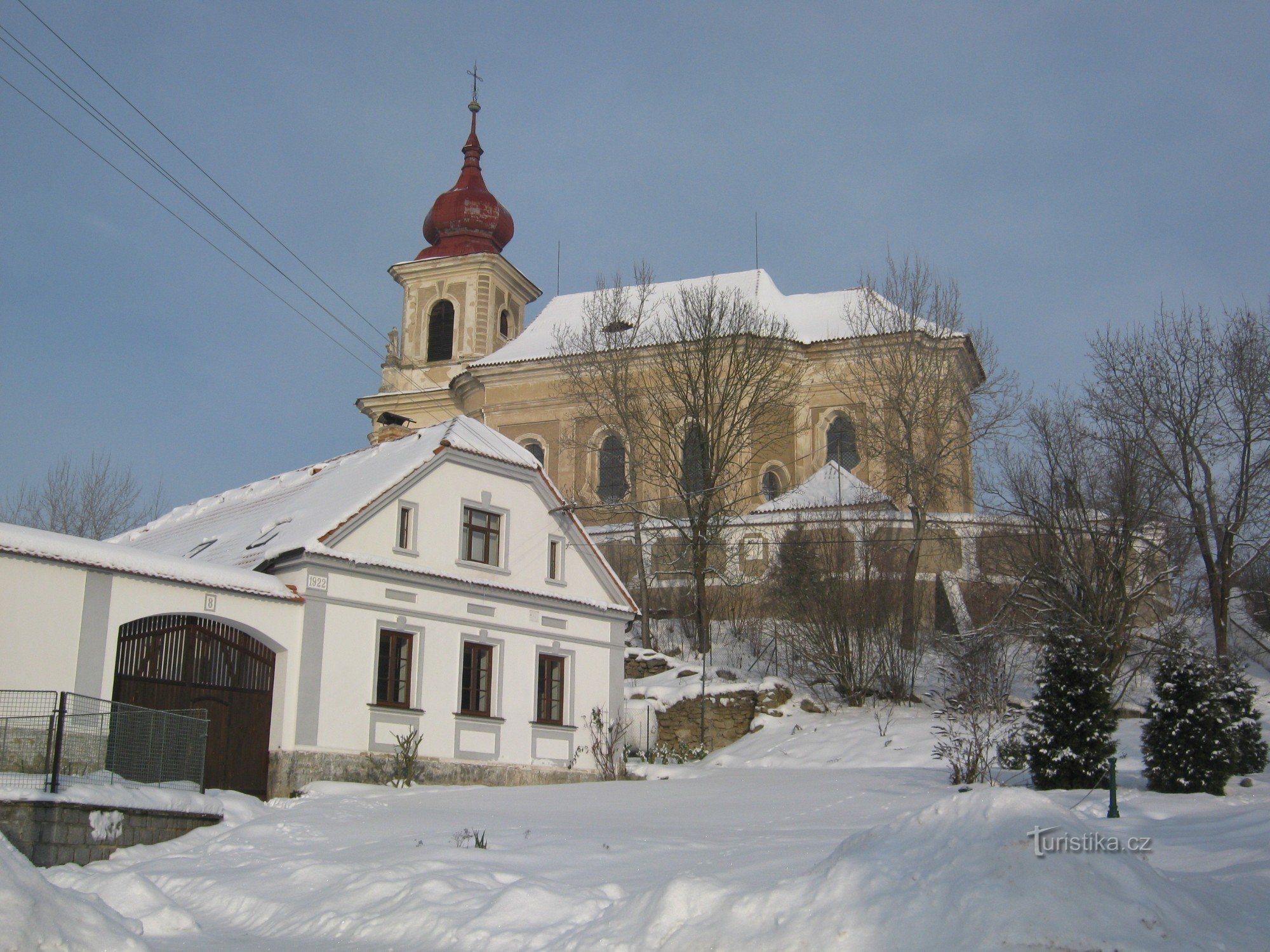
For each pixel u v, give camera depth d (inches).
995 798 352.2
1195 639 1232.2
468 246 2576.3
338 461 1272.1
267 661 976.3
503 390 2203.5
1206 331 1408.7
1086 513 1273.4
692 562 1624.0
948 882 325.4
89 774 692.7
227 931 475.5
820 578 1470.2
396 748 1031.0
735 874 470.3
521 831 655.8
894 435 1740.9
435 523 1112.8
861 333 1903.3
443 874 493.4
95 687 848.3
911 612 1491.1
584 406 2075.5
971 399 1752.0
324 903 484.1
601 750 1191.6
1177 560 1428.4
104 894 493.7
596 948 365.1
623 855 555.2
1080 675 815.7
